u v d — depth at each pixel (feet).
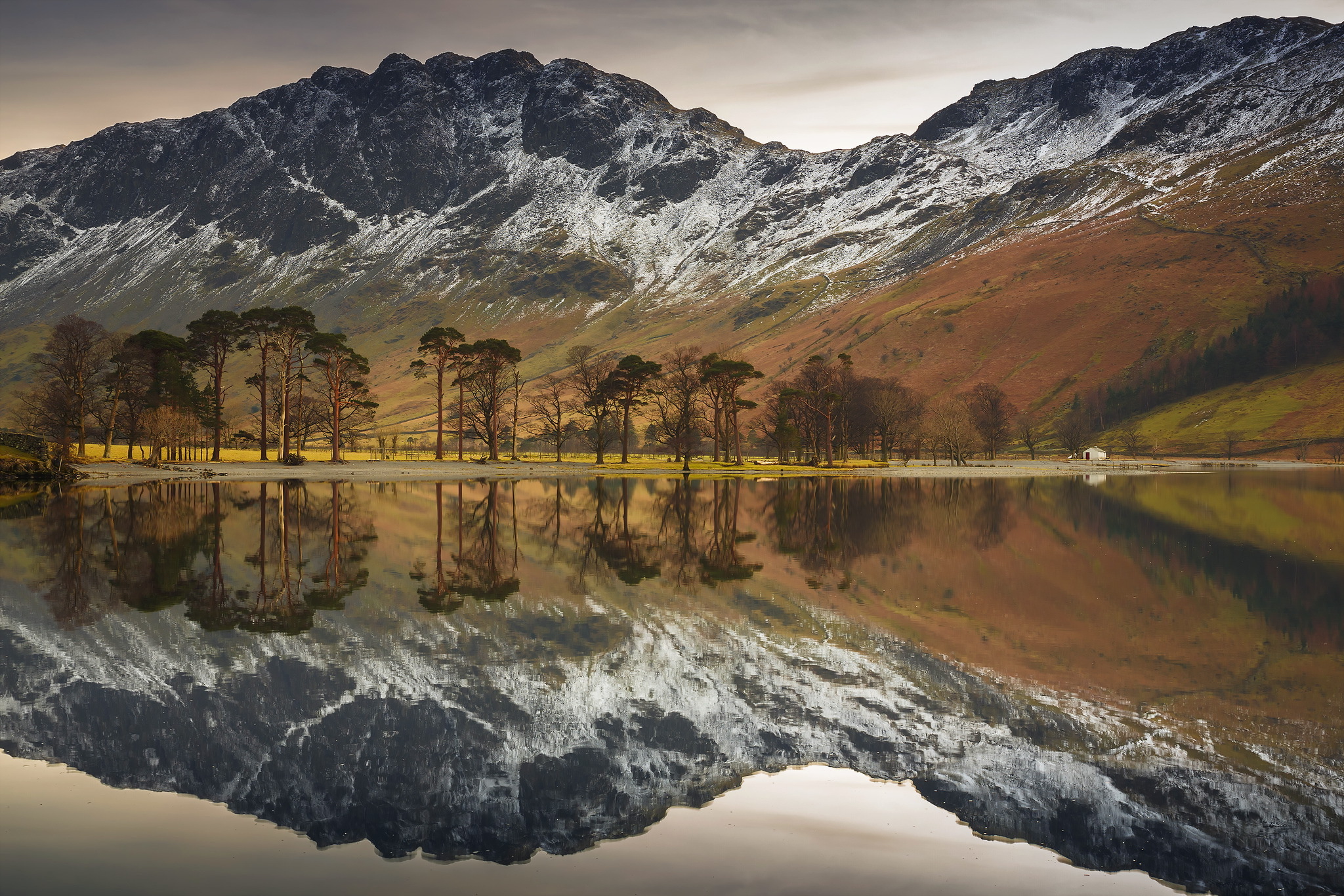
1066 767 41.39
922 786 39.06
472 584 90.22
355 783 38.86
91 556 107.76
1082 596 85.92
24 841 32.96
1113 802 37.68
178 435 328.90
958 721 47.78
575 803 36.96
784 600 82.58
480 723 46.98
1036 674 57.26
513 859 31.99
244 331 338.75
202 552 111.34
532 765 41.22
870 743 44.34
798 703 50.78
